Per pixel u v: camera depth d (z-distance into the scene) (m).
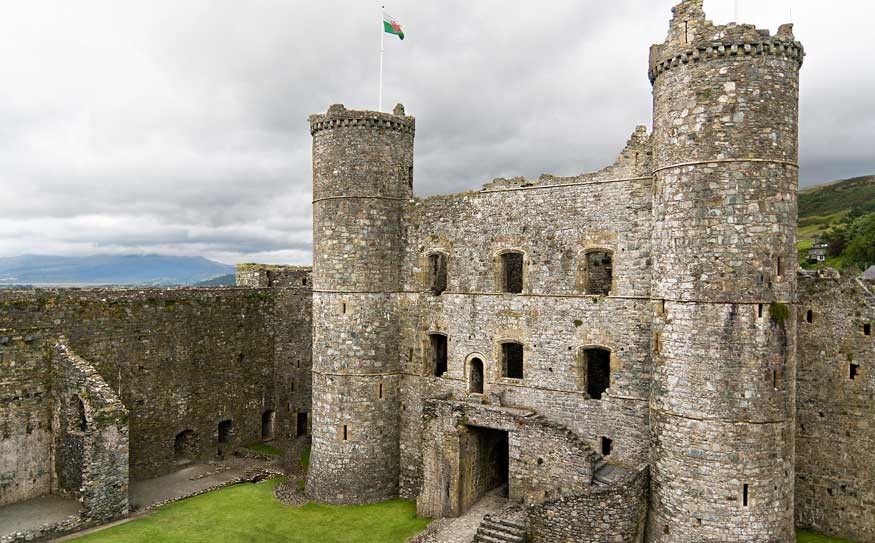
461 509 24.77
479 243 26.94
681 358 19.23
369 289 28.05
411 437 28.59
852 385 21.89
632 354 22.98
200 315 33.75
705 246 18.75
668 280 19.66
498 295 26.41
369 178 27.95
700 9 18.86
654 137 20.53
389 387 28.59
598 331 23.80
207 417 34.03
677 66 19.31
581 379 24.34
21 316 26.44
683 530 19.12
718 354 18.58
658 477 20.05
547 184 25.05
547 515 21.38
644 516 20.50
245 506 27.09
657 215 20.25
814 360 22.59
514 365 29.44
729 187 18.47
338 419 27.73
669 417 19.58
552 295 24.94
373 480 27.89
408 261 28.95
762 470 18.48
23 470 26.19
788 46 18.48
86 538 23.20
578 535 20.70
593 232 23.88
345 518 25.75
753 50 18.27
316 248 28.91
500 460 27.92
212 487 29.67
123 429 25.50
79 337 28.38
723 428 18.53
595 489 20.80
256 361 36.91
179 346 32.62
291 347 37.81
